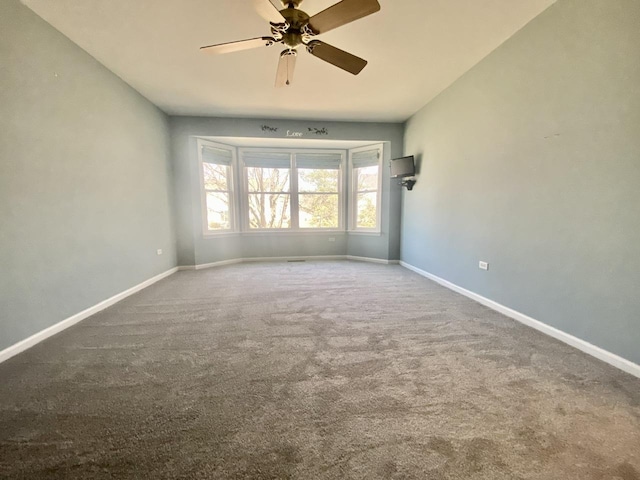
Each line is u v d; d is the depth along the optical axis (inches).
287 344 90.1
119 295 134.6
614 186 75.8
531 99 99.9
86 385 69.1
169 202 189.5
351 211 241.3
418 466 47.3
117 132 134.3
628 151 72.4
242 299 135.0
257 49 112.3
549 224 95.0
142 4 87.2
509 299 113.0
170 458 48.8
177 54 115.6
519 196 106.7
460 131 140.6
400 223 219.3
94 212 118.6
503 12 93.5
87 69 114.3
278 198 239.6
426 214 177.8
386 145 215.2
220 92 153.7
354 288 153.6
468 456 49.1
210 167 214.2
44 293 94.7
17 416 58.5
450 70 132.6
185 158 195.8
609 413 59.2
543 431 54.6
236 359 81.3
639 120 69.9
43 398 64.3
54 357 82.4
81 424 56.4
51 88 97.3
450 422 57.0
